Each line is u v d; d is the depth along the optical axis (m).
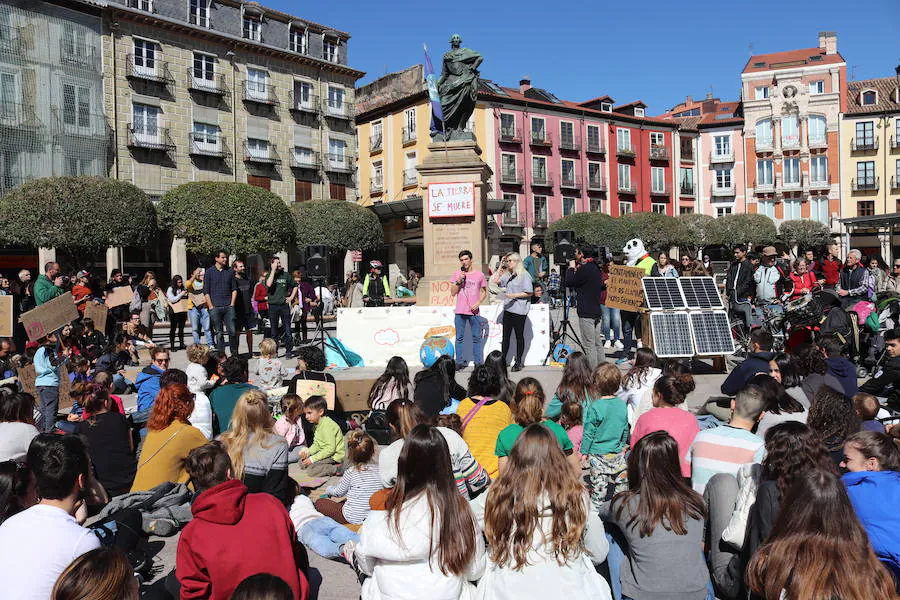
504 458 4.95
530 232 47.09
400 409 5.23
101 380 6.25
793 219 53.31
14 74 28.88
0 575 3.04
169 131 33.69
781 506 2.94
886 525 3.28
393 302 14.82
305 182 39.72
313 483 6.48
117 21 31.73
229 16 36.09
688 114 64.38
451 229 12.87
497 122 45.78
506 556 3.14
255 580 2.54
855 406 5.50
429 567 3.11
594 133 50.53
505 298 10.38
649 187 53.56
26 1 28.98
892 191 51.75
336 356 11.24
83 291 13.09
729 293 12.36
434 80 13.23
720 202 56.00
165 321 20.44
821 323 10.55
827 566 2.62
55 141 29.89
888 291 11.41
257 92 37.25
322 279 13.45
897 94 52.19
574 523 3.14
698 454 4.39
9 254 30.59
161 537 5.32
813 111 53.69
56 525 3.22
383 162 47.47
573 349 12.63
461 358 10.55
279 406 8.44
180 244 33.09
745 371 7.12
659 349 9.82
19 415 5.46
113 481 5.92
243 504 3.30
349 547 4.52
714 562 3.85
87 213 25.77
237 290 12.53
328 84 40.56
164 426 5.70
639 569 3.46
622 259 27.66
